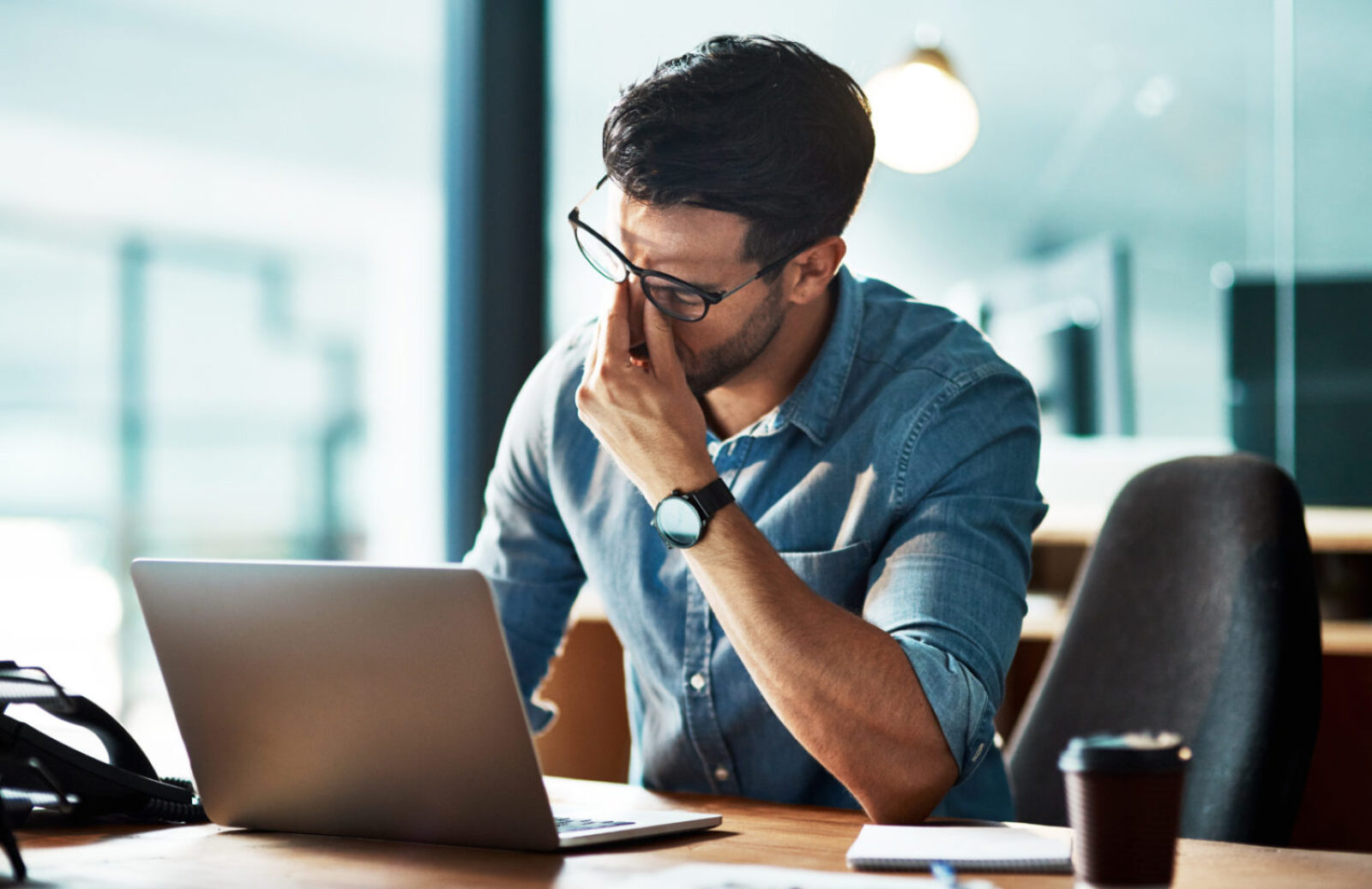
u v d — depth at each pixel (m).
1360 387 3.06
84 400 6.71
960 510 1.19
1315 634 1.24
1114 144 4.48
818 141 1.14
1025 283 3.46
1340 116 4.34
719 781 1.33
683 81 1.12
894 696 1.03
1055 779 1.41
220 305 7.15
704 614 1.29
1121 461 3.15
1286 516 1.29
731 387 1.30
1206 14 4.41
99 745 1.18
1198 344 4.39
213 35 7.00
